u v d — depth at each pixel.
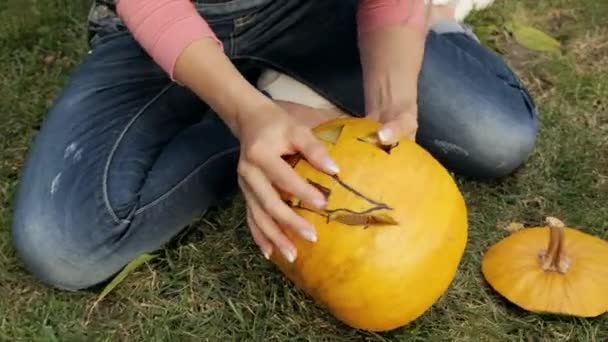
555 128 1.62
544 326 1.27
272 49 1.48
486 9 1.90
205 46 1.11
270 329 1.27
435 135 1.49
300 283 1.09
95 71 1.43
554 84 1.74
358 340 1.25
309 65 1.49
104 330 1.27
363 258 1.03
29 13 1.89
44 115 1.65
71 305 1.30
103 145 1.35
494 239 1.41
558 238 1.26
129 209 1.30
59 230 1.28
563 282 1.26
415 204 1.04
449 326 1.27
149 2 1.12
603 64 1.79
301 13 1.46
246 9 1.44
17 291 1.32
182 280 1.34
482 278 1.34
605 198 1.49
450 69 1.48
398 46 1.23
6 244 1.38
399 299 1.06
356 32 1.49
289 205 1.03
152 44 1.12
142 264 1.35
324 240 1.03
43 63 1.78
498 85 1.51
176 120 1.42
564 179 1.53
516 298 1.27
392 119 1.12
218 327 1.27
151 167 1.36
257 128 1.02
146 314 1.29
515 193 1.50
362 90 1.49
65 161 1.33
